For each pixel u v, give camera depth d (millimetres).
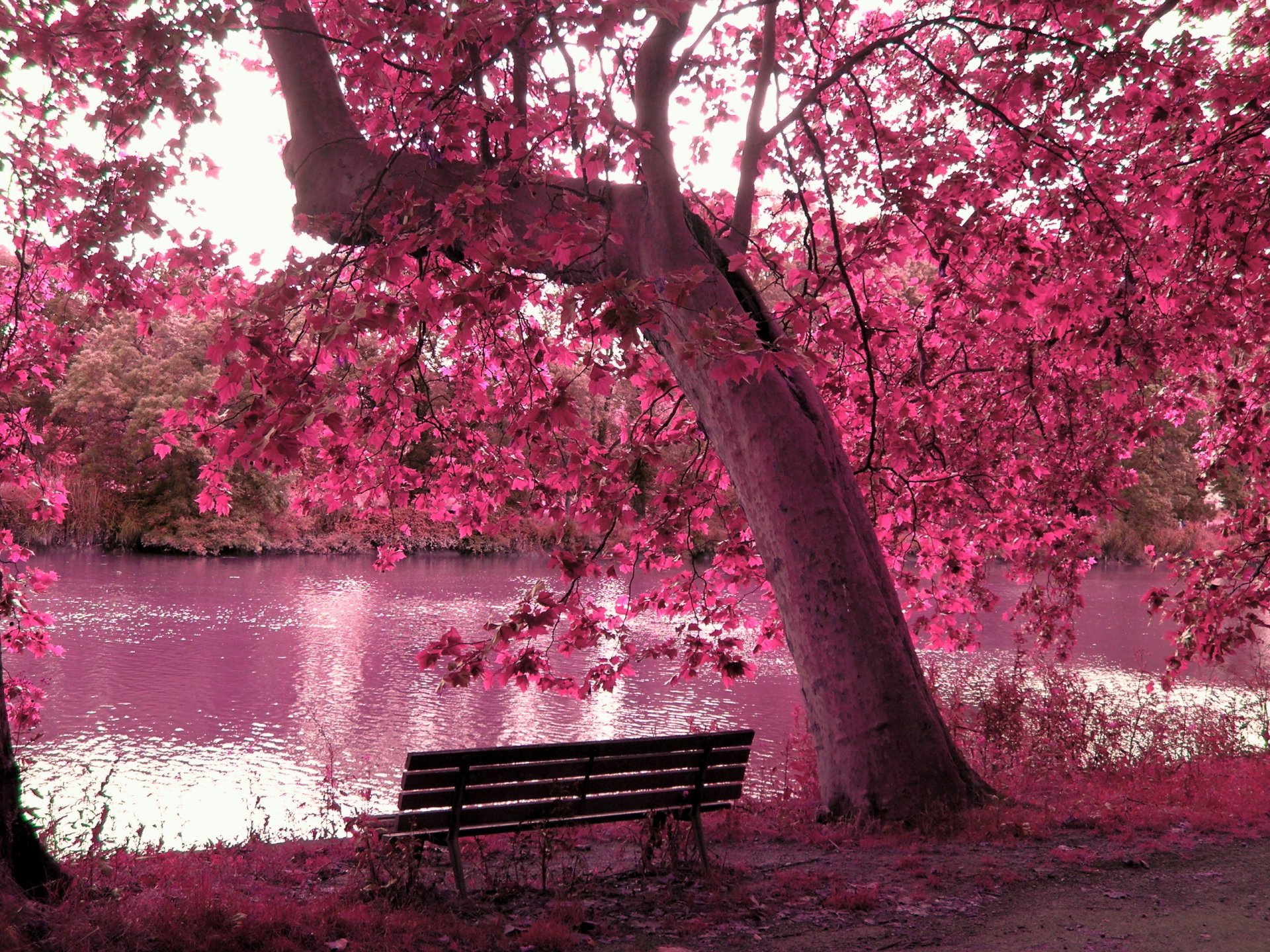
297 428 5551
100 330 58625
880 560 7727
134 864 5805
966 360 12492
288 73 9086
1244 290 9875
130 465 59031
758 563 10617
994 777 9195
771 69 9203
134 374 57688
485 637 31984
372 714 22188
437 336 11039
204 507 9500
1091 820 6918
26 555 10594
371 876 5246
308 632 32625
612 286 5070
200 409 7180
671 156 8234
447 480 11758
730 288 7891
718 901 5312
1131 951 4586
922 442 12289
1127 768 10195
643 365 8008
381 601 41250
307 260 6445
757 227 12703
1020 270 9766
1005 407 13297
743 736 6125
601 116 7449
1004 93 9055
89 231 8234
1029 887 5555
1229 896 5422
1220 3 9398
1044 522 12805
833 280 8828
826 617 7371
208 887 4992
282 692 24047
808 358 5348
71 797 14953
